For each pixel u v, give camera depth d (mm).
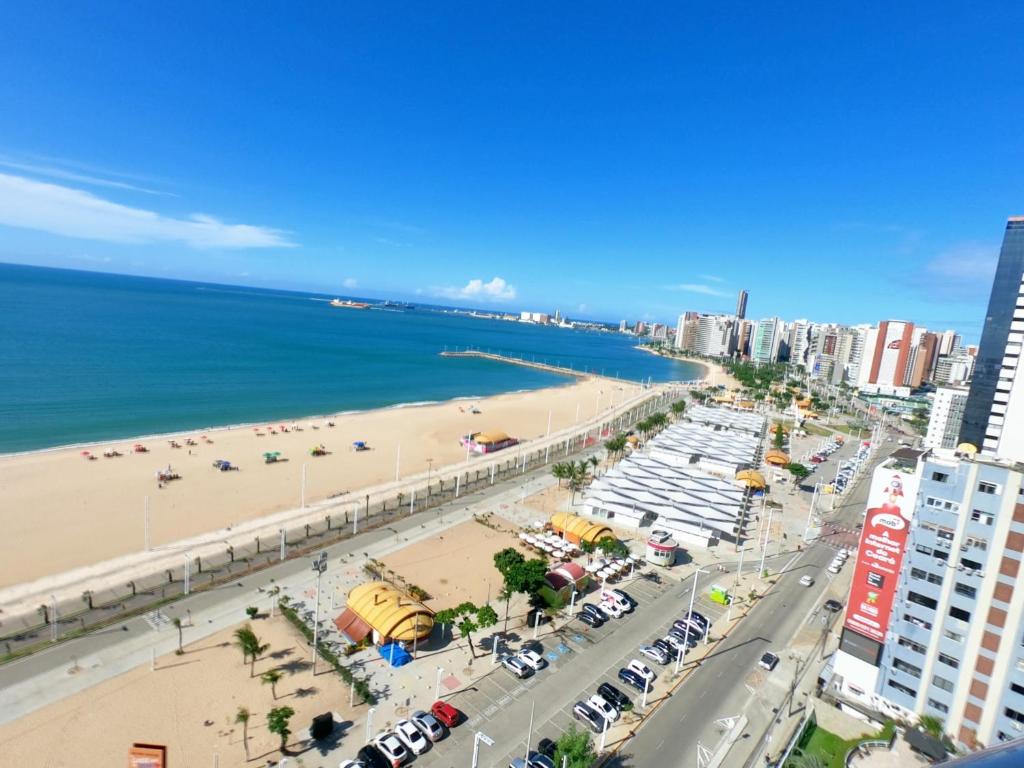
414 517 125125
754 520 141750
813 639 88625
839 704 74062
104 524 112688
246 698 67188
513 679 74375
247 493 135750
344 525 118625
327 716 62469
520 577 84438
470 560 107125
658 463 175000
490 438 193250
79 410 194625
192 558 100562
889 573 73125
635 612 93750
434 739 62625
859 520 145875
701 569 112125
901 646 70750
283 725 57719
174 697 66438
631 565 109875
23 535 105562
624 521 132875
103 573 94125
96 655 72438
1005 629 63750
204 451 164500
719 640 86938
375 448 183375
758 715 71250
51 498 122875
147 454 157250
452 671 75125
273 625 81500
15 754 56969
